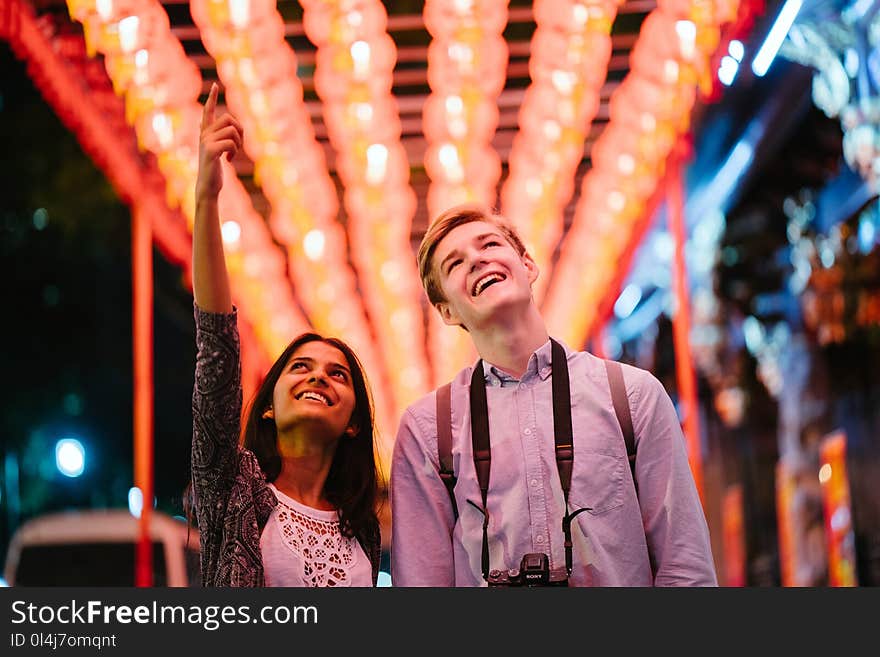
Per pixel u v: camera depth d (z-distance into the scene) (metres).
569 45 6.07
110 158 7.09
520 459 3.40
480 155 7.43
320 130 7.82
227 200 8.94
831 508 9.43
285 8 6.76
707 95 6.04
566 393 3.44
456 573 3.45
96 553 9.52
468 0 5.62
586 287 11.61
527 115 7.11
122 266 18.70
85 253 18.09
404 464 3.57
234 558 3.50
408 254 10.38
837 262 9.37
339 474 3.92
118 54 5.68
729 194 10.12
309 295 12.01
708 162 9.65
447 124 6.88
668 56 6.00
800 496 10.57
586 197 9.03
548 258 10.73
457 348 14.47
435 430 3.54
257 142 7.35
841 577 9.19
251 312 11.95
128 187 7.58
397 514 3.54
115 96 6.41
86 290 18.94
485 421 3.49
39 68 5.77
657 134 7.07
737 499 12.45
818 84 7.29
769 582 12.16
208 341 3.54
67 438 19.33
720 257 12.32
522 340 3.51
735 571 12.51
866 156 7.17
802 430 10.80
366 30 5.84
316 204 8.80
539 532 3.34
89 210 16.92
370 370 15.91
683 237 7.98
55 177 16.61
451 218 3.66
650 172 7.83
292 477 3.83
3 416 18.62
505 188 8.49
